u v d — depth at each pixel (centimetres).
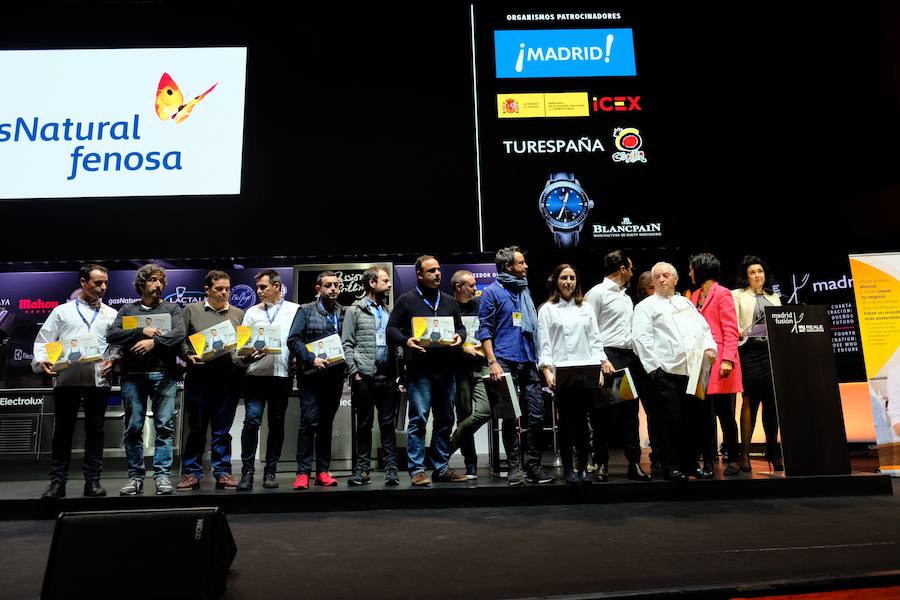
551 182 647
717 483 349
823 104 685
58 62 647
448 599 191
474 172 652
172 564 192
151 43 662
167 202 635
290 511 337
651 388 378
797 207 697
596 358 350
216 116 653
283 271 680
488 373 377
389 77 672
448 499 342
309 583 209
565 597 192
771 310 377
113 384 478
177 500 334
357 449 375
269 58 672
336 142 657
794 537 258
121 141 639
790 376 370
